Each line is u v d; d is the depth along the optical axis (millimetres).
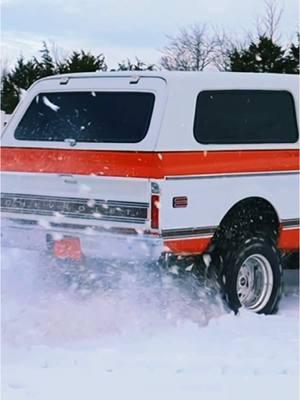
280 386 4051
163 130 5613
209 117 5914
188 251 5715
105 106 6098
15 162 6336
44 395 3803
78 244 5887
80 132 6082
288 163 6402
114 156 5734
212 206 5840
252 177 6125
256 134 6211
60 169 6012
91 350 4828
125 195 5648
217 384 4066
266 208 6309
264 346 5051
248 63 28234
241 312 6027
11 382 4031
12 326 5219
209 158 5820
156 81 5875
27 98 6621
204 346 5027
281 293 6387
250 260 6195
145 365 4477
